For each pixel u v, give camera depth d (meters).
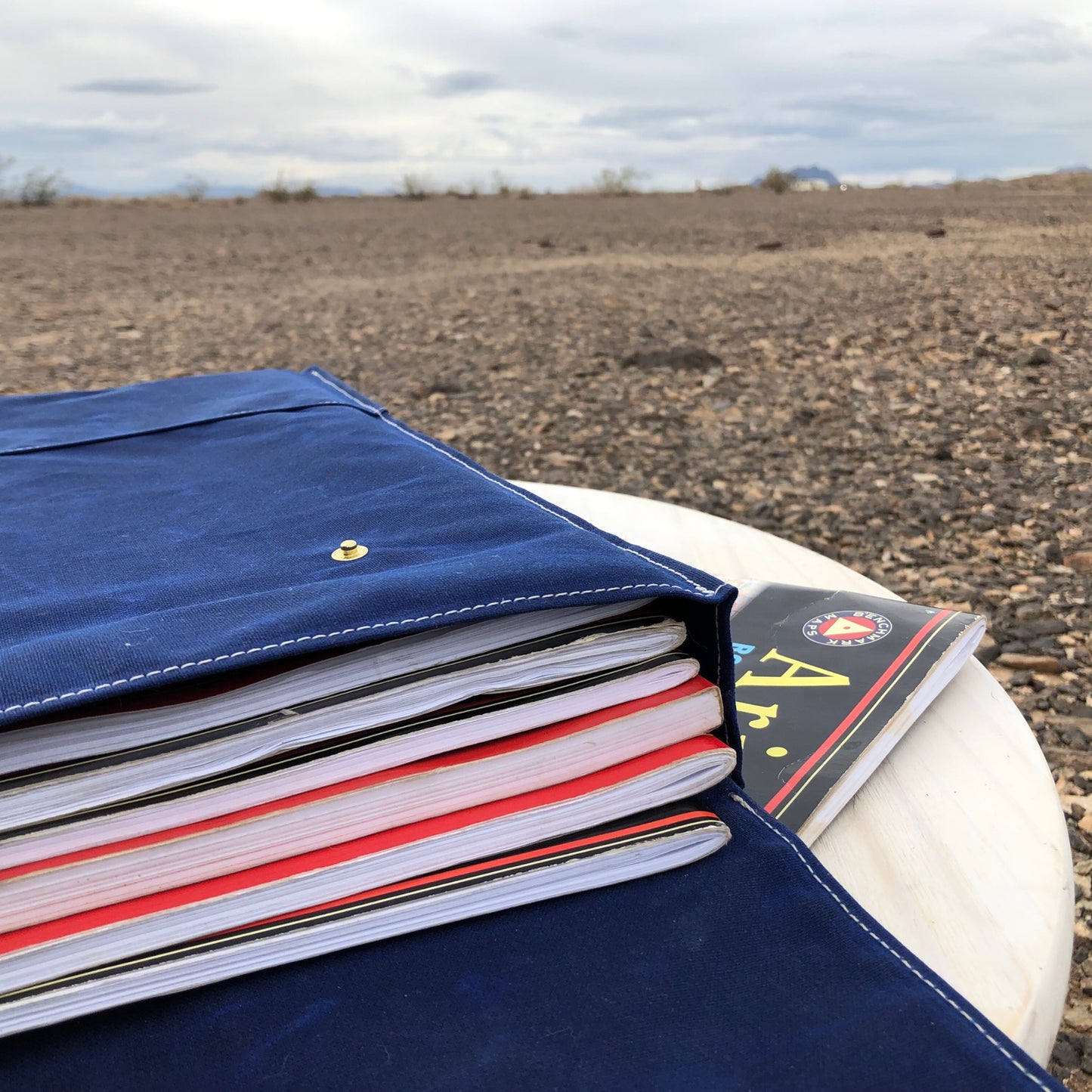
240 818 0.31
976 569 1.22
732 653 0.35
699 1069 0.28
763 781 0.39
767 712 0.42
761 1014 0.30
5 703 0.28
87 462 0.50
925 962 0.33
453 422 1.84
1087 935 0.72
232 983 0.31
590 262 3.99
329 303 3.18
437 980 0.31
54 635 0.32
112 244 5.38
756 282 3.23
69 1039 0.30
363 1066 0.29
